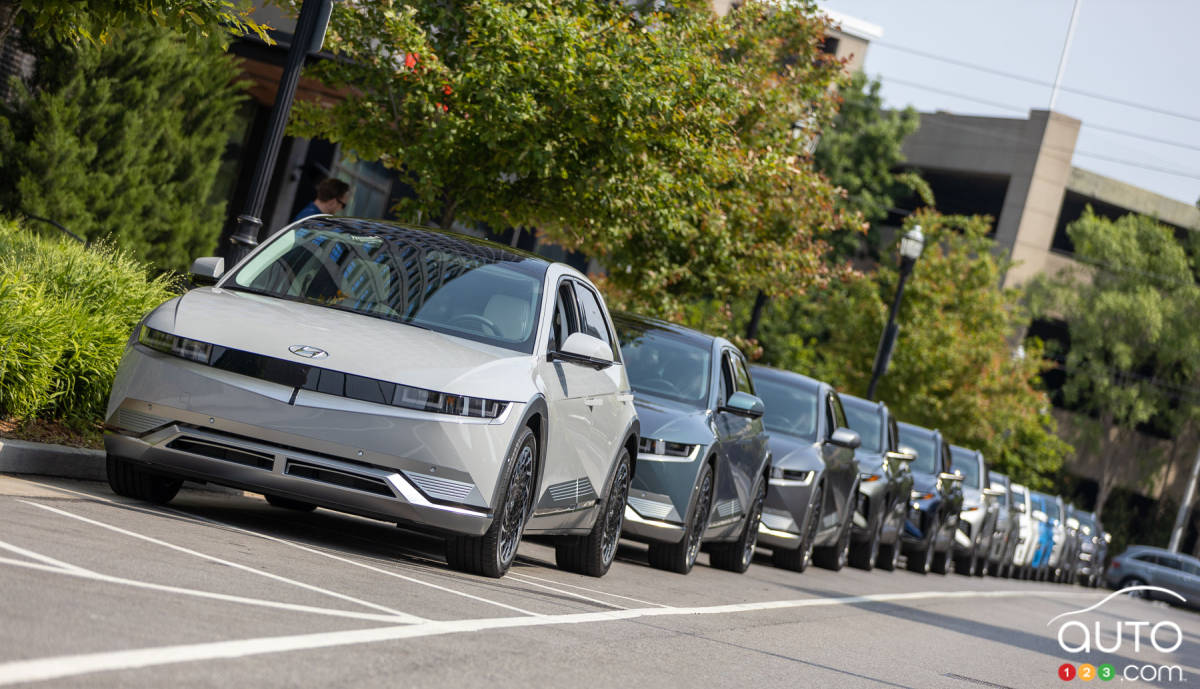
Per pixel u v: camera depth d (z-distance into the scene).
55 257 14.91
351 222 12.99
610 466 13.84
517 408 11.06
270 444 10.56
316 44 15.78
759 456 19.09
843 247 81.62
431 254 12.56
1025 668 15.45
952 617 20.91
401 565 11.20
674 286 28.80
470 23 20.31
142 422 10.75
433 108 19.81
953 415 56.00
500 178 20.58
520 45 19.12
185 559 8.87
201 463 10.62
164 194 25.22
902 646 14.83
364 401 10.59
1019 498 48.91
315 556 10.50
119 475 11.36
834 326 58.06
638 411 16.42
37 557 7.75
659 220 21.05
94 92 23.61
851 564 27.84
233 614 7.53
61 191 23.09
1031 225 95.56
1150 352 98.38
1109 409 97.44
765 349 66.25
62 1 14.95
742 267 28.84
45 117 23.09
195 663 6.22
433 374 10.81
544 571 13.64
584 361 12.17
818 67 31.81
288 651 6.92
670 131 20.31
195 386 10.63
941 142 98.00
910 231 39.66
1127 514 101.81
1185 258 99.75
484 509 10.88
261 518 12.66
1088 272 98.38
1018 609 27.38
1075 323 97.00
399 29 19.75
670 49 20.00
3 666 5.45
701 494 16.66
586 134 19.31
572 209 20.56
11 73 25.38
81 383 13.28
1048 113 95.06
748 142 28.56
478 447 10.77
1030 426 64.31
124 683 5.60
